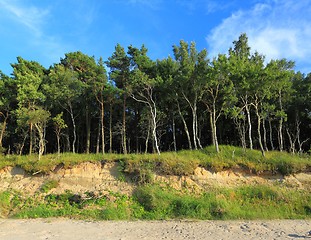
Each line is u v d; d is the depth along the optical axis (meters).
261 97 35.53
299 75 41.47
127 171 27.44
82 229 19.34
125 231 18.72
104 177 27.78
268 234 17.62
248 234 17.67
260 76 30.81
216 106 38.47
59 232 18.58
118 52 36.50
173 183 26.78
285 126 43.41
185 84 35.44
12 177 28.69
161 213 23.38
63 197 25.81
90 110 42.66
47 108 39.28
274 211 23.72
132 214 23.50
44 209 24.53
